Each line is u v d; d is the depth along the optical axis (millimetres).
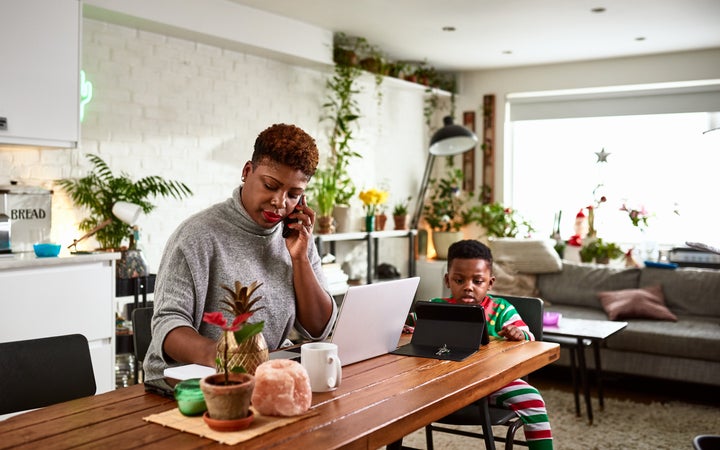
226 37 4379
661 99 6168
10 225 3383
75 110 3477
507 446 2197
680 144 6160
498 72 6758
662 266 5152
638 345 4434
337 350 1620
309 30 5008
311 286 1884
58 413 1351
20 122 3268
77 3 3469
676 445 3404
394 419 1318
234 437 1196
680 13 4723
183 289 1693
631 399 4316
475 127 6891
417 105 6766
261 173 1736
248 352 1459
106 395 1483
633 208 6004
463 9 4637
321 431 1245
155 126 4266
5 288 3062
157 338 1625
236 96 4773
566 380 4727
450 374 1684
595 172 6531
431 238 6977
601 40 5523
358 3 4492
